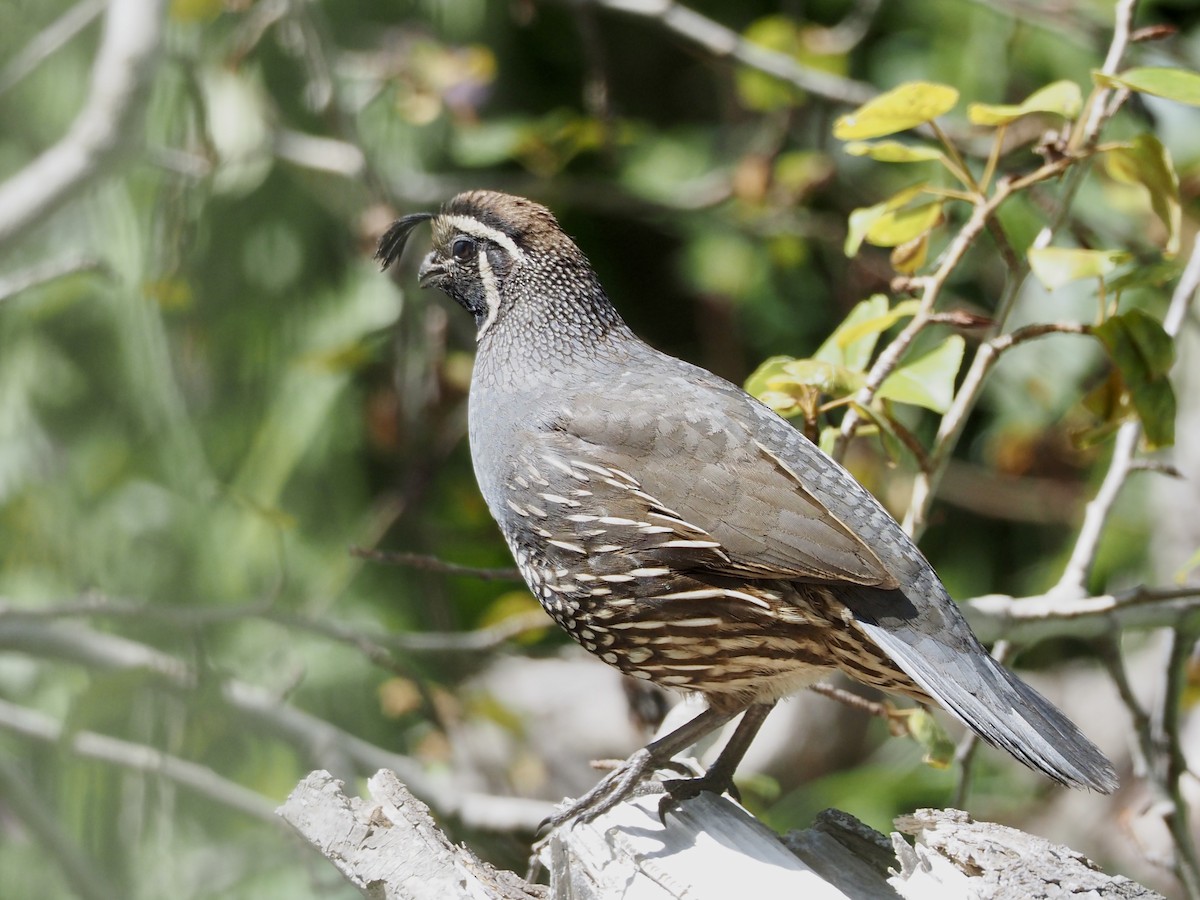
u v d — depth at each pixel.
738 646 6.73
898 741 12.78
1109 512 7.96
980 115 7.18
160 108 12.00
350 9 13.41
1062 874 4.69
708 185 12.97
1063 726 6.13
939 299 12.36
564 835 5.89
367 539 11.73
